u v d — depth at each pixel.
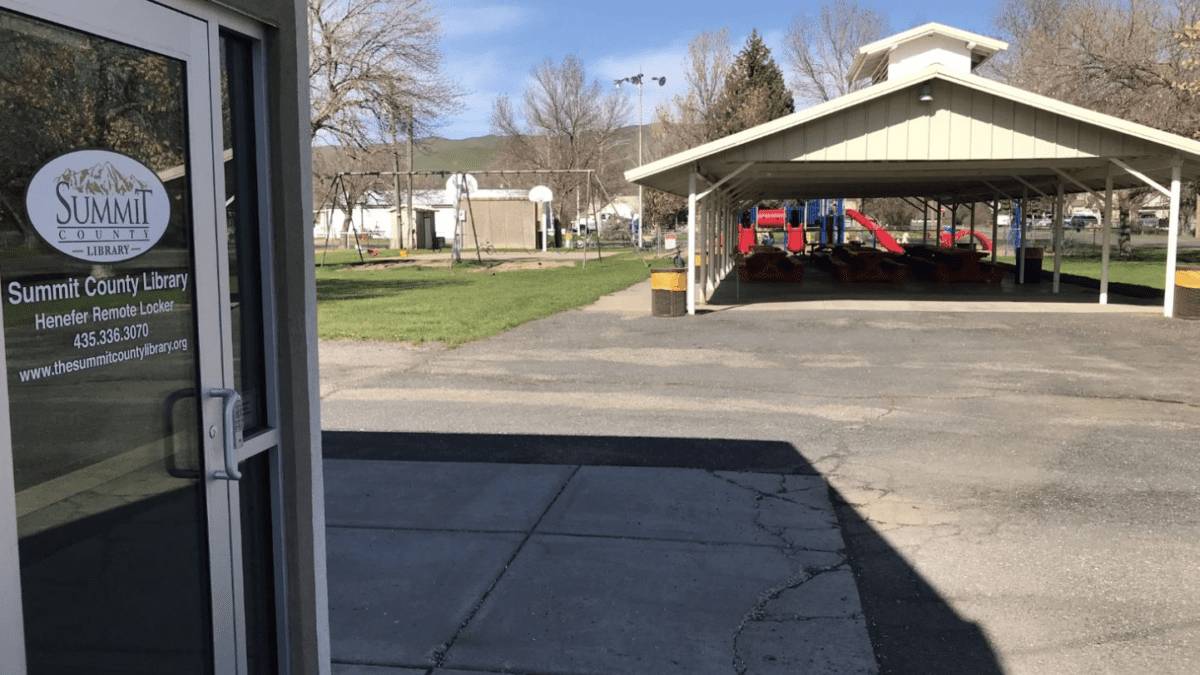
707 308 17.59
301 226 2.69
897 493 5.96
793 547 4.96
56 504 1.99
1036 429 7.75
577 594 4.35
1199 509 5.62
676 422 8.02
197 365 2.39
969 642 3.88
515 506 5.66
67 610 2.03
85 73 2.03
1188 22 28.69
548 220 54.88
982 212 67.69
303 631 2.79
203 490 2.43
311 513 2.79
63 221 1.98
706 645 3.84
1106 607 4.22
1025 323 15.01
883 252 25.42
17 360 1.88
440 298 20.44
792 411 8.48
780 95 55.69
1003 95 14.68
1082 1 34.78
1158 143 14.91
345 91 31.97
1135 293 20.23
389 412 8.46
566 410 8.53
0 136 1.83
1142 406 8.69
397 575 4.58
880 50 28.08
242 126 2.57
